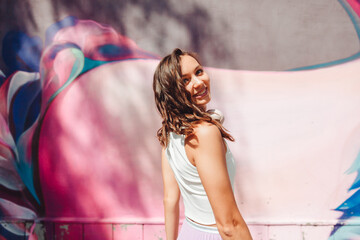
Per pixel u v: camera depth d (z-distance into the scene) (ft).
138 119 7.85
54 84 7.92
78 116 7.95
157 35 7.63
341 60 7.43
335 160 7.56
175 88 3.65
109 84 7.83
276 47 7.49
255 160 7.68
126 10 7.63
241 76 7.57
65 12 7.75
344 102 7.48
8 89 8.00
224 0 7.47
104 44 7.74
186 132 3.47
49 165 8.07
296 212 7.67
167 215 4.68
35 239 8.09
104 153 7.97
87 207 8.06
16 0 7.84
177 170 4.00
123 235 7.99
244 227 3.28
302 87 7.52
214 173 3.28
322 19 7.40
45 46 7.86
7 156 8.08
